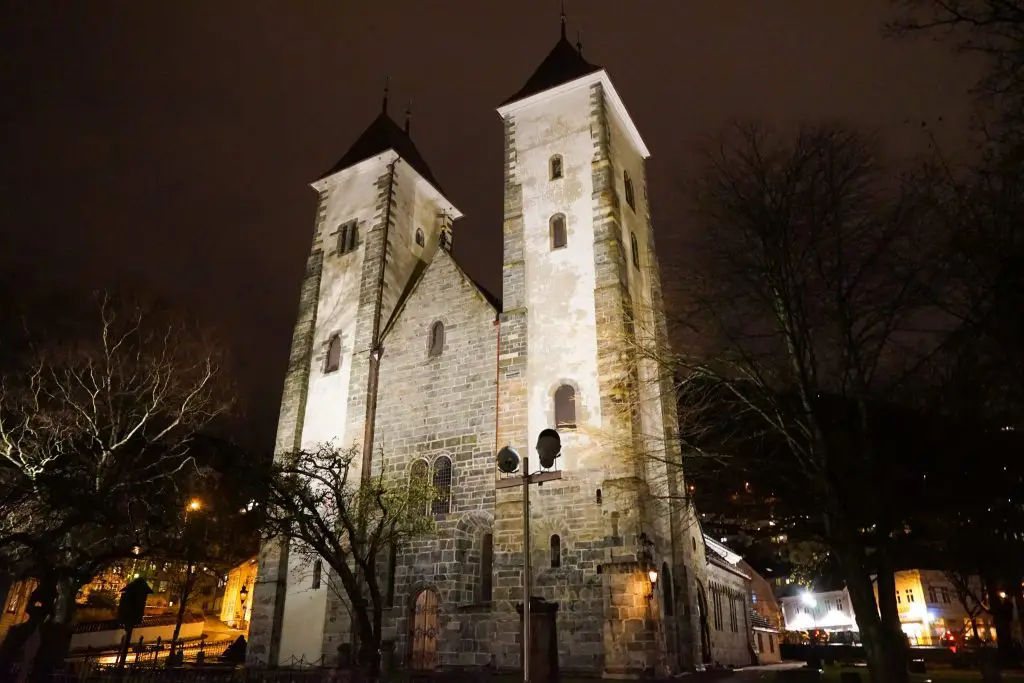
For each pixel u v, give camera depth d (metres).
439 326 33.50
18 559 25.78
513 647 24.61
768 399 17.44
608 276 29.19
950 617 59.75
